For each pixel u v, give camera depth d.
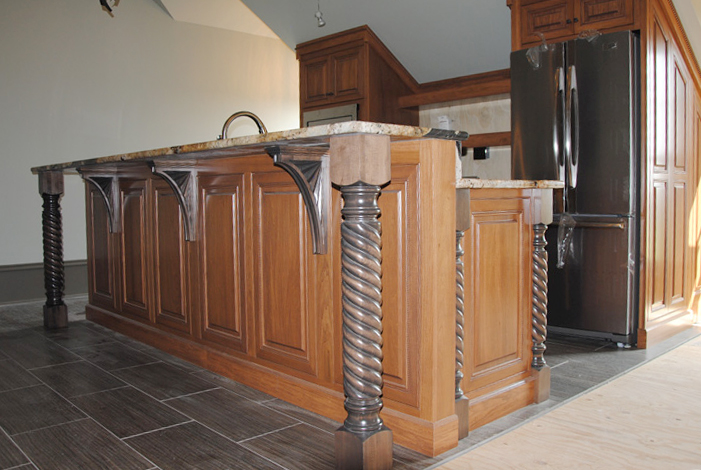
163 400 2.44
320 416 2.24
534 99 3.57
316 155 2.08
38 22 4.89
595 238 3.42
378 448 1.74
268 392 2.50
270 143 1.94
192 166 2.87
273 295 2.46
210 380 2.72
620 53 3.25
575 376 2.77
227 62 6.14
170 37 5.68
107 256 3.85
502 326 2.25
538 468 1.79
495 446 1.95
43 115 4.96
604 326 3.41
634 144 3.29
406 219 1.92
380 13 4.65
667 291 3.61
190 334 3.04
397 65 5.17
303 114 5.54
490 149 4.92
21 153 4.87
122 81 5.39
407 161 1.91
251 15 6.04
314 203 2.11
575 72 3.41
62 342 3.47
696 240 4.07
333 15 4.91
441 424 1.88
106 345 3.40
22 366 2.97
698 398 2.45
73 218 5.22
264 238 2.48
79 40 5.11
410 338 1.93
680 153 3.76
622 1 3.31
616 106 3.29
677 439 2.02
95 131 5.25
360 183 1.72
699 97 4.04
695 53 3.83
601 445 1.96
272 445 1.98
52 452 1.94
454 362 1.93
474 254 2.11
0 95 4.75
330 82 5.24
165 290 3.22
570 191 3.47
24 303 4.90
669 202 3.61
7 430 2.13
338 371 2.18
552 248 3.59
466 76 5.01
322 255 2.21
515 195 2.28
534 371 2.39
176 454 1.91
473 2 4.16
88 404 2.40
